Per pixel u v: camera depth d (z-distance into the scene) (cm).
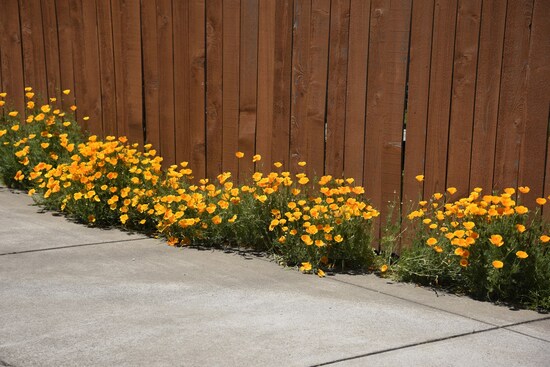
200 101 614
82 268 486
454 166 480
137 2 651
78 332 376
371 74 509
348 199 501
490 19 454
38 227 588
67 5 718
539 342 374
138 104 667
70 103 735
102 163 601
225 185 555
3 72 801
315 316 406
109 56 686
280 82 559
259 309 416
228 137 599
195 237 551
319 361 345
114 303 421
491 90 459
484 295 446
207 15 598
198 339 370
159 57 641
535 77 440
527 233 443
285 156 563
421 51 486
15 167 718
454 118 477
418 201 499
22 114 788
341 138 530
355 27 513
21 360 341
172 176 596
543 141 441
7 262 495
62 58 734
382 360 348
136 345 361
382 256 515
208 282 464
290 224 514
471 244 445
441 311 420
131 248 539
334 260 503
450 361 349
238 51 582
